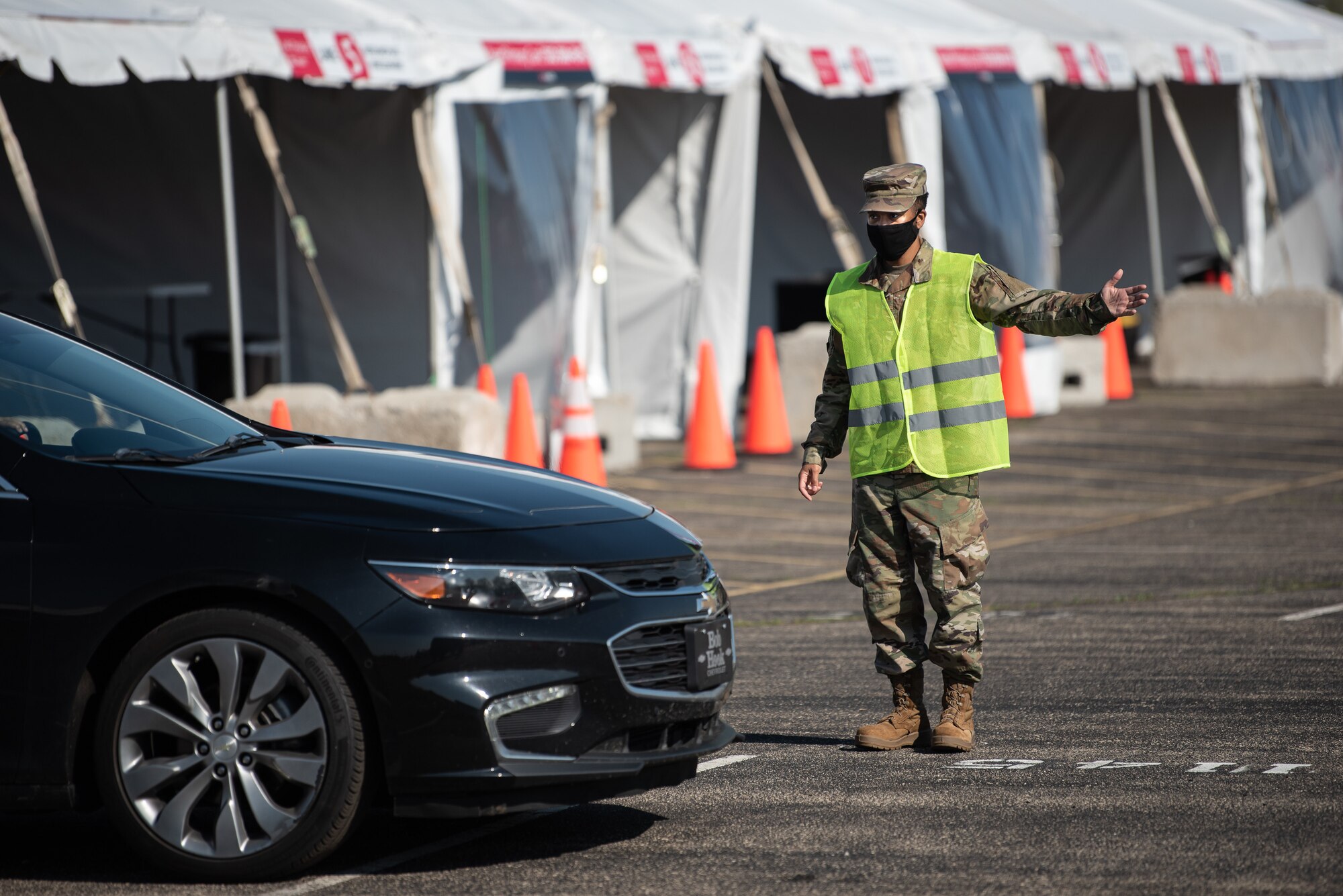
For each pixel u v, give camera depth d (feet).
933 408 63.46
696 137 171.01
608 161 168.55
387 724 48.34
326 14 134.41
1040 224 190.90
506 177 151.12
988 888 48.03
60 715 49.70
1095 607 94.68
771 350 166.81
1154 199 223.51
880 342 64.13
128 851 53.83
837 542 121.49
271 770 49.52
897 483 63.93
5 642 49.88
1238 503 134.21
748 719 71.05
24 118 164.14
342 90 155.22
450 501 51.60
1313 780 59.11
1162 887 47.83
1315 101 243.40
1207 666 78.89
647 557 52.26
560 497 54.34
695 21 163.12
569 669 49.21
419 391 130.41
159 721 49.39
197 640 49.32
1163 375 222.28
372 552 49.14
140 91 164.66
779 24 166.30
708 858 51.67
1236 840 52.11
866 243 211.00
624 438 155.53
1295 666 78.23
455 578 48.96
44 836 56.18
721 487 146.51
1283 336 216.13
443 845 53.72
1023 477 150.30
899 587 64.90
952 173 179.83
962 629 63.57
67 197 166.61
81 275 167.94
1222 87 235.61
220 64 122.42
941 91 179.01
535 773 48.65
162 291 156.04
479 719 48.21
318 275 150.41
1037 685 75.97
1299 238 239.91
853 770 62.28
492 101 147.54
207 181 166.09
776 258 216.54
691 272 172.65
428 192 145.28
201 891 48.96
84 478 51.11
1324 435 172.55
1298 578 101.96
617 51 151.94
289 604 49.32
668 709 51.29
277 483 51.60
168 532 49.88
